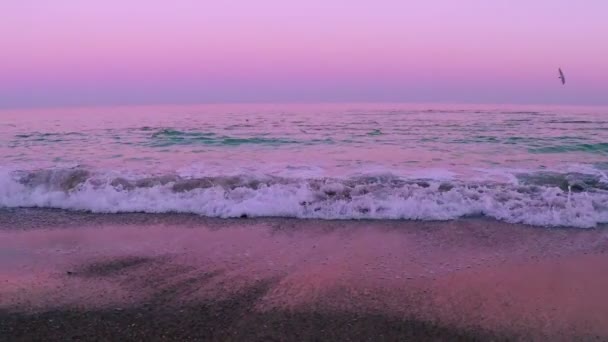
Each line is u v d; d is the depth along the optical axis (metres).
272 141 17.50
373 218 8.15
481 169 11.77
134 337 4.30
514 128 22.17
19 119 29.64
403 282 5.54
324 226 7.74
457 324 4.57
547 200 8.64
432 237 7.19
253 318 4.66
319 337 4.32
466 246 6.80
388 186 9.54
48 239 7.09
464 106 52.03
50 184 9.70
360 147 16.00
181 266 6.02
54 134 19.62
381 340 4.29
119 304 4.96
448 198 8.75
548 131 20.67
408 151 15.04
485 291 5.30
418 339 4.31
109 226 7.73
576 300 5.09
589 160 13.32
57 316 4.70
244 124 25.16
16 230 7.51
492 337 4.35
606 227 7.67
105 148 15.70
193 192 9.14
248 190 9.12
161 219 8.12
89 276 5.70
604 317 4.71
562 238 7.15
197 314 4.74
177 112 39.28
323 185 9.48
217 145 16.53
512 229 7.57
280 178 10.21
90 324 4.54
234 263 6.12
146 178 9.98
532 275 5.75
